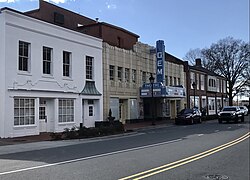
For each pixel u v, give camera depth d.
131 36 35.91
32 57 21.86
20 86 20.73
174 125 34.12
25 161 10.88
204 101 55.62
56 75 23.97
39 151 13.80
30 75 21.59
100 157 11.56
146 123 34.78
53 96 23.52
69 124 24.95
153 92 35.28
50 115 23.81
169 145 15.26
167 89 35.38
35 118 21.77
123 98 33.03
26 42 21.52
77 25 35.03
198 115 37.16
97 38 28.95
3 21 19.88
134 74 35.56
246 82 68.44
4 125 19.53
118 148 14.35
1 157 12.06
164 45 38.69
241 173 8.74
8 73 19.95
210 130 25.02
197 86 52.62
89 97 27.42
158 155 11.97
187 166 9.70
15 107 20.47
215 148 13.94
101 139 19.55
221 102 65.06
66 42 25.14
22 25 21.11
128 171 8.91
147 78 37.78
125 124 32.84
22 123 20.89
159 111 41.03
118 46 33.28
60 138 19.09
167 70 42.28
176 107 45.25
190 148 14.02
